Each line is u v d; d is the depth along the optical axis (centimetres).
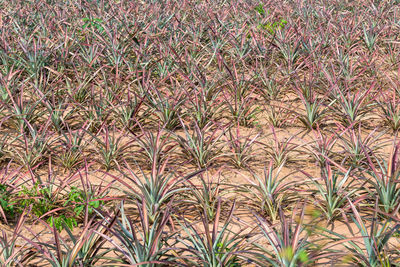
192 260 398
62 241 394
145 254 375
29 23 1088
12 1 1257
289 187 519
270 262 374
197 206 494
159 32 1023
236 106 708
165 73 848
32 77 831
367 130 691
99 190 482
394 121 680
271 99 782
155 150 502
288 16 1119
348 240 369
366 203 491
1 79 739
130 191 525
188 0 1254
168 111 686
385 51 1058
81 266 362
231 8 1243
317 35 1023
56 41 913
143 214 408
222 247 381
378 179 482
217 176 562
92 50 884
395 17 1167
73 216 465
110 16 1055
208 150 579
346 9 1330
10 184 503
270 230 395
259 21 1116
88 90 803
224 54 973
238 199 509
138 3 1223
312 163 592
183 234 449
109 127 689
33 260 415
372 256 379
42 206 477
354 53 974
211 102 705
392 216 387
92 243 425
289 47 919
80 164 592
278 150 577
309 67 831
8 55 884
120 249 375
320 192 487
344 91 768
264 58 910
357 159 563
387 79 815
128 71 862
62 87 799
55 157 600
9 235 450
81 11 1154
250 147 630
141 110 747
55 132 628
